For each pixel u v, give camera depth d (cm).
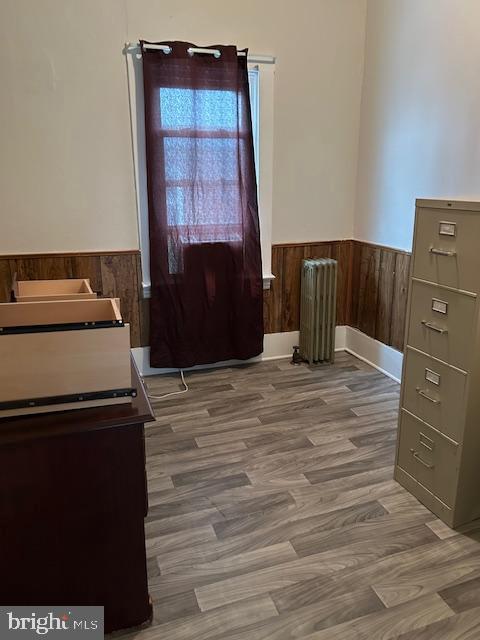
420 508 211
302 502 215
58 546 139
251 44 319
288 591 169
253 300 349
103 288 327
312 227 367
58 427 127
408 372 213
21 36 276
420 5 288
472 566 179
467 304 181
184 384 335
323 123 349
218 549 188
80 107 295
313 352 365
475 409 187
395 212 329
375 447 258
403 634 153
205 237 327
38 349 127
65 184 304
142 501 142
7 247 303
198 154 312
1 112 283
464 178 270
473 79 257
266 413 294
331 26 334
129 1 288
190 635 153
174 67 296
